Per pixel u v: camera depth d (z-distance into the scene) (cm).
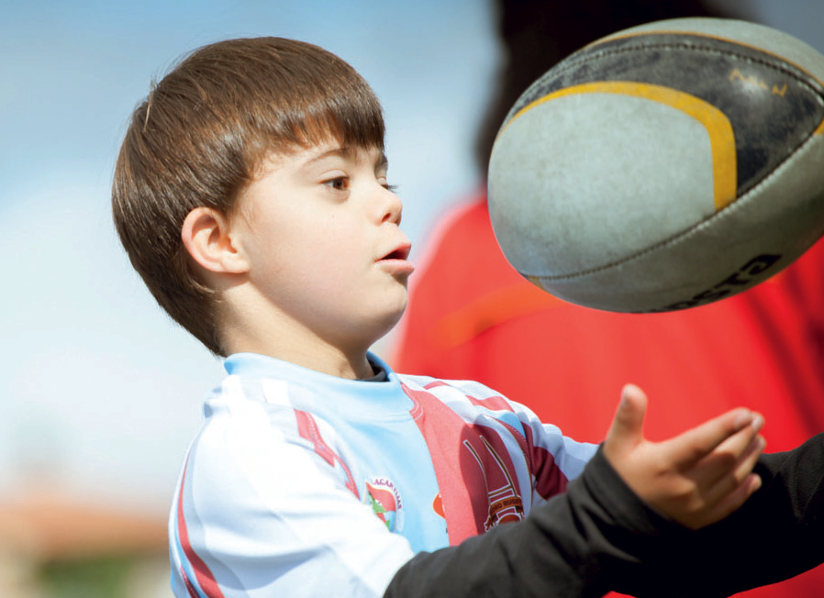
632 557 509
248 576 597
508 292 1001
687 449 495
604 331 968
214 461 623
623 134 584
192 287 729
